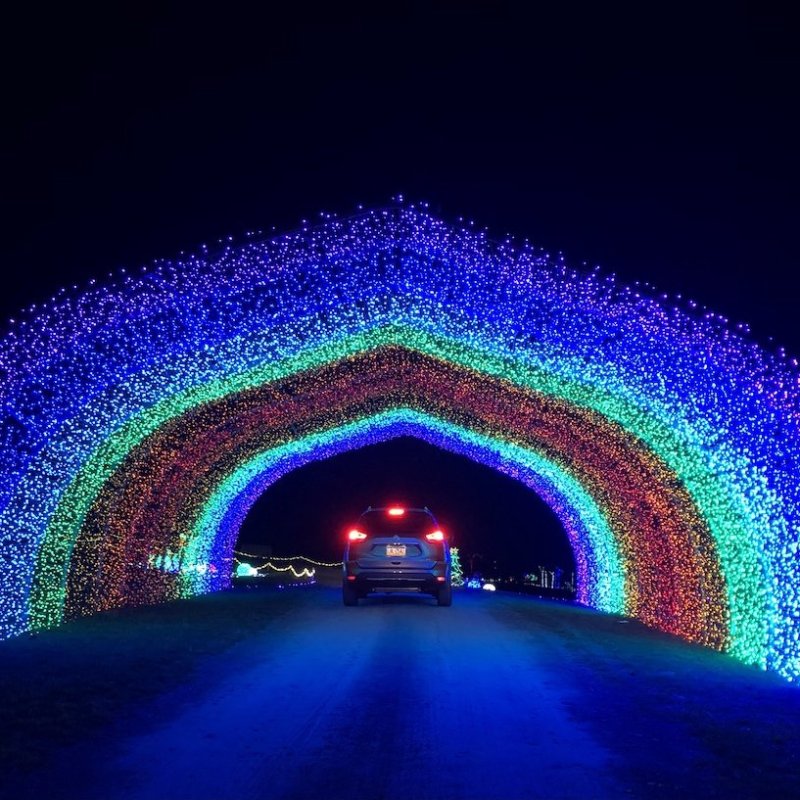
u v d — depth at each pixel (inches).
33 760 261.9
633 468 633.0
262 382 629.6
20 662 422.9
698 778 254.2
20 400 496.7
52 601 581.3
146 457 689.0
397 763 266.2
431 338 573.3
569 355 518.0
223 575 965.8
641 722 321.4
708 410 469.4
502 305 501.4
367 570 721.6
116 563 690.2
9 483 507.8
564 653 484.7
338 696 361.4
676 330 460.1
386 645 503.2
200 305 507.8
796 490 412.2
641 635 587.5
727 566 498.6
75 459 555.5
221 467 826.2
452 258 484.7
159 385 560.7
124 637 519.8
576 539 888.9
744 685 397.1
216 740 290.7
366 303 528.7
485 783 247.6
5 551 508.4
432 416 792.3
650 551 653.3
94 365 518.3
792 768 264.5
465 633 560.7
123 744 284.4
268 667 428.5
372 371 674.2
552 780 251.0
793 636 409.1
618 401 551.2
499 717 326.0
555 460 753.0
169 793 236.5
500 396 666.8
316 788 242.2
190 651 469.1
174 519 790.5
